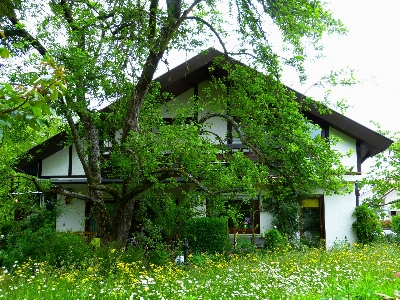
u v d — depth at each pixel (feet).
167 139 28.53
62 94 9.98
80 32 29.27
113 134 38.75
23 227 41.09
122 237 35.99
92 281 23.57
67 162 52.65
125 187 35.40
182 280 24.48
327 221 50.52
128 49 29.55
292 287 22.81
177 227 41.52
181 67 48.26
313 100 34.04
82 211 54.39
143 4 32.78
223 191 30.53
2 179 34.71
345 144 50.29
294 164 31.60
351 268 27.07
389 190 68.33
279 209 48.88
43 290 21.34
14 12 33.32
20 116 9.65
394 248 38.65
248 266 29.22
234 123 36.24
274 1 32.17
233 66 39.24
